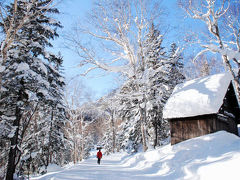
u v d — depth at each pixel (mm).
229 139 9273
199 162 7250
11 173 12008
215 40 15633
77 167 12609
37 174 18516
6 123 12180
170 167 8445
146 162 11047
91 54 13062
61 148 23125
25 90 12695
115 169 11227
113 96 15203
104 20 13461
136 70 15000
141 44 14836
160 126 20391
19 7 11867
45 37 14297
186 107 12695
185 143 10516
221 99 11727
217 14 15609
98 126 43312
